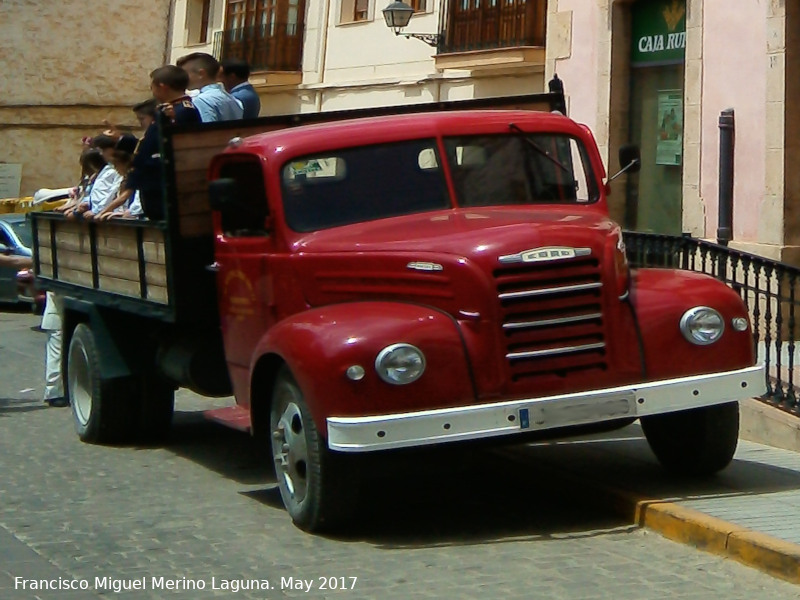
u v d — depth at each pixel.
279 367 7.77
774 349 11.20
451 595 6.38
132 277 9.60
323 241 7.90
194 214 8.88
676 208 16.42
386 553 7.20
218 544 7.43
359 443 6.88
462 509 8.29
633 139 17.14
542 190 8.54
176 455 10.22
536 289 7.21
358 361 6.96
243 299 8.45
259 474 9.47
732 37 14.81
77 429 10.86
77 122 33.97
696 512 7.40
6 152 33.97
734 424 8.18
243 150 8.40
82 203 11.27
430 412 6.95
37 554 7.25
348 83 24.36
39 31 33.78
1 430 11.33
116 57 33.84
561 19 18.05
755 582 6.57
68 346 11.11
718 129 15.05
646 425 8.58
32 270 12.16
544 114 8.73
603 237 7.50
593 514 8.09
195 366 9.30
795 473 8.56
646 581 6.60
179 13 31.33
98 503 8.52
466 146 8.43
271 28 26.00
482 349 7.11
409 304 7.35
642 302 7.52
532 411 7.05
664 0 16.47
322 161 8.20
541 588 6.48
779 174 14.04
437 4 21.84
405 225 7.95
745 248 14.44
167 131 8.71
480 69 20.50
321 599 6.36
